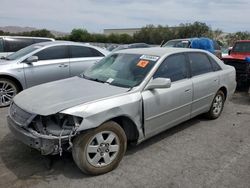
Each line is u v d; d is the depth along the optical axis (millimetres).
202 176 3750
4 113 6395
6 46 10273
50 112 3379
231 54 11297
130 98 3934
